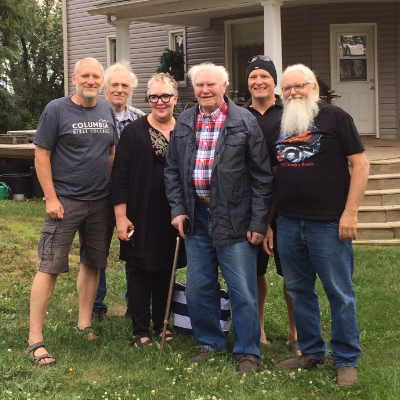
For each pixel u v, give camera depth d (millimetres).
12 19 20625
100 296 4820
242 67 13227
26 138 12688
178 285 4332
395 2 11727
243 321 3758
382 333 4367
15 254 6758
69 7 16375
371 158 8195
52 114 3920
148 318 4227
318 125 3453
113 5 11477
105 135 4086
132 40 15125
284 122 3521
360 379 3484
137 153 4078
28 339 4168
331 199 3467
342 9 11766
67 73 16672
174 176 3922
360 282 5574
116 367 3783
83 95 3932
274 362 3902
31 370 3658
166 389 3443
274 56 9508
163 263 4121
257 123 3736
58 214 3943
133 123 4164
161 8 11141
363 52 12031
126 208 4129
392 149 9617
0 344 4129
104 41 15633
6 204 10188
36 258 6707
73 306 5125
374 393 3328
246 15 12812
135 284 4168
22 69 29453
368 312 4809
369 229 7223
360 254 6570
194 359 3844
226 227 3688
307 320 3727
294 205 3543
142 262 4086
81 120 3988
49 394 3400
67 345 4152
